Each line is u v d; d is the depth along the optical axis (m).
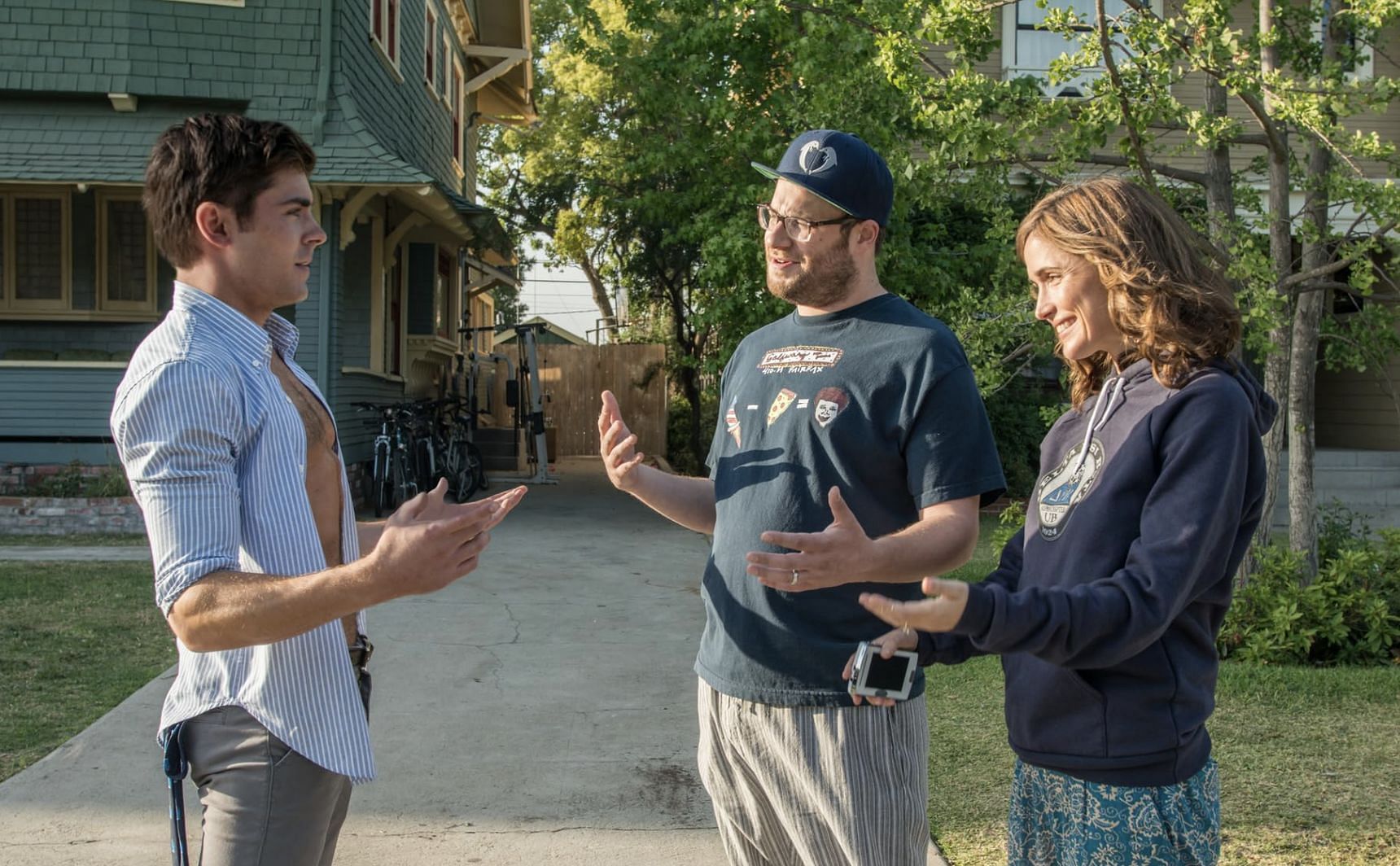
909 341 2.21
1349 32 6.68
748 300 11.35
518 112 22.94
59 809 3.84
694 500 2.62
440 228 15.25
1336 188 6.09
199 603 1.70
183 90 11.02
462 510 1.68
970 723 4.84
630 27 12.12
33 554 8.98
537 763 4.39
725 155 11.84
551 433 19.08
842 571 1.85
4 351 11.87
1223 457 1.66
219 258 1.98
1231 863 3.42
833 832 2.20
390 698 5.23
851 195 2.26
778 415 2.29
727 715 2.31
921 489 2.15
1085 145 6.05
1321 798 3.94
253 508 1.91
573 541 10.14
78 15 10.83
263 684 1.92
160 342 1.87
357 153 10.91
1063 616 1.56
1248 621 6.20
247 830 1.92
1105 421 1.84
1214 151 6.43
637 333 24.34
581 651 6.14
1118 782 1.77
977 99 6.11
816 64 9.54
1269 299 5.50
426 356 15.83
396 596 1.66
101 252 11.87
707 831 3.75
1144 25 5.70
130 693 5.19
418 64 15.35
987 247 10.82
